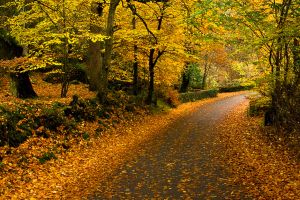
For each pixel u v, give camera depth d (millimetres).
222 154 13906
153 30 23016
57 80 25172
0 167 10844
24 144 12766
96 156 14070
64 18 17922
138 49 25500
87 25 22266
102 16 22953
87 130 16562
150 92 26578
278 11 14531
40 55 20531
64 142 14383
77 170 12211
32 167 11711
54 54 19312
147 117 23688
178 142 16438
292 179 10297
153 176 11352
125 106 22625
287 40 13844
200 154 14055
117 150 15102
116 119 19922
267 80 15211
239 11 14812
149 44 24203
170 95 31781
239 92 52969
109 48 20047
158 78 29656
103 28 23219
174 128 20562
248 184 10195
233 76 58031
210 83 55375
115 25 24281
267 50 16734
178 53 25406
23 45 20812
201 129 20016
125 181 10938
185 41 25922
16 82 18219
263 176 10773
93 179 11242
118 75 27156
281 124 15516
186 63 35656
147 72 29000
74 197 9703
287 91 14344
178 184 10500
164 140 17000
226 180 10688
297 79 14125
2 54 22453
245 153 13781
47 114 15062
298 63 14055
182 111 29625
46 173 11609
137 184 10625
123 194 9828
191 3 21594
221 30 19031
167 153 14352
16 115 13750
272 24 14664
